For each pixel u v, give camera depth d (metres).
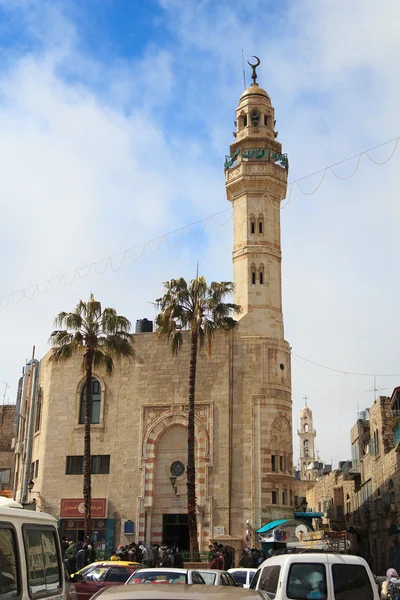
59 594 12.44
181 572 19.88
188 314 46.44
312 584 13.68
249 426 50.53
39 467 54.38
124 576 23.55
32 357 62.66
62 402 55.16
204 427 51.28
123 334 48.34
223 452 50.28
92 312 47.84
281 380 52.09
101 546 50.56
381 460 51.22
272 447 50.12
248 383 51.62
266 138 57.81
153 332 55.06
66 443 54.00
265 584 15.00
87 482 44.34
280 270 55.91
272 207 56.62
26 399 63.16
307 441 157.50
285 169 58.00
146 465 51.62
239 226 56.41
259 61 61.56
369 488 58.59
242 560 38.72
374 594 13.56
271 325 53.44
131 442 52.59
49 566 12.36
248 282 54.47
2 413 84.50
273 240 55.84
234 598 7.90
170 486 51.06
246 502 48.72
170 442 52.16
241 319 53.47
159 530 50.31
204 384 52.34
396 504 44.75
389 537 48.22
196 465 50.66
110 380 54.72
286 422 51.44
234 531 48.31
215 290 47.38
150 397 53.28
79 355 55.91
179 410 52.28
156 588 8.55
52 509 52.56
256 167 56.50
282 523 44.03
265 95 60.16
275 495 49.06
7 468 80.81
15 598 10.54
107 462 52.91
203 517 49.03
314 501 95.00
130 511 50.91
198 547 45.47
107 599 7.90
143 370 54.09
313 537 36.03
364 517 61.16
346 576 13.77
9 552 10.73
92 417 54.47
